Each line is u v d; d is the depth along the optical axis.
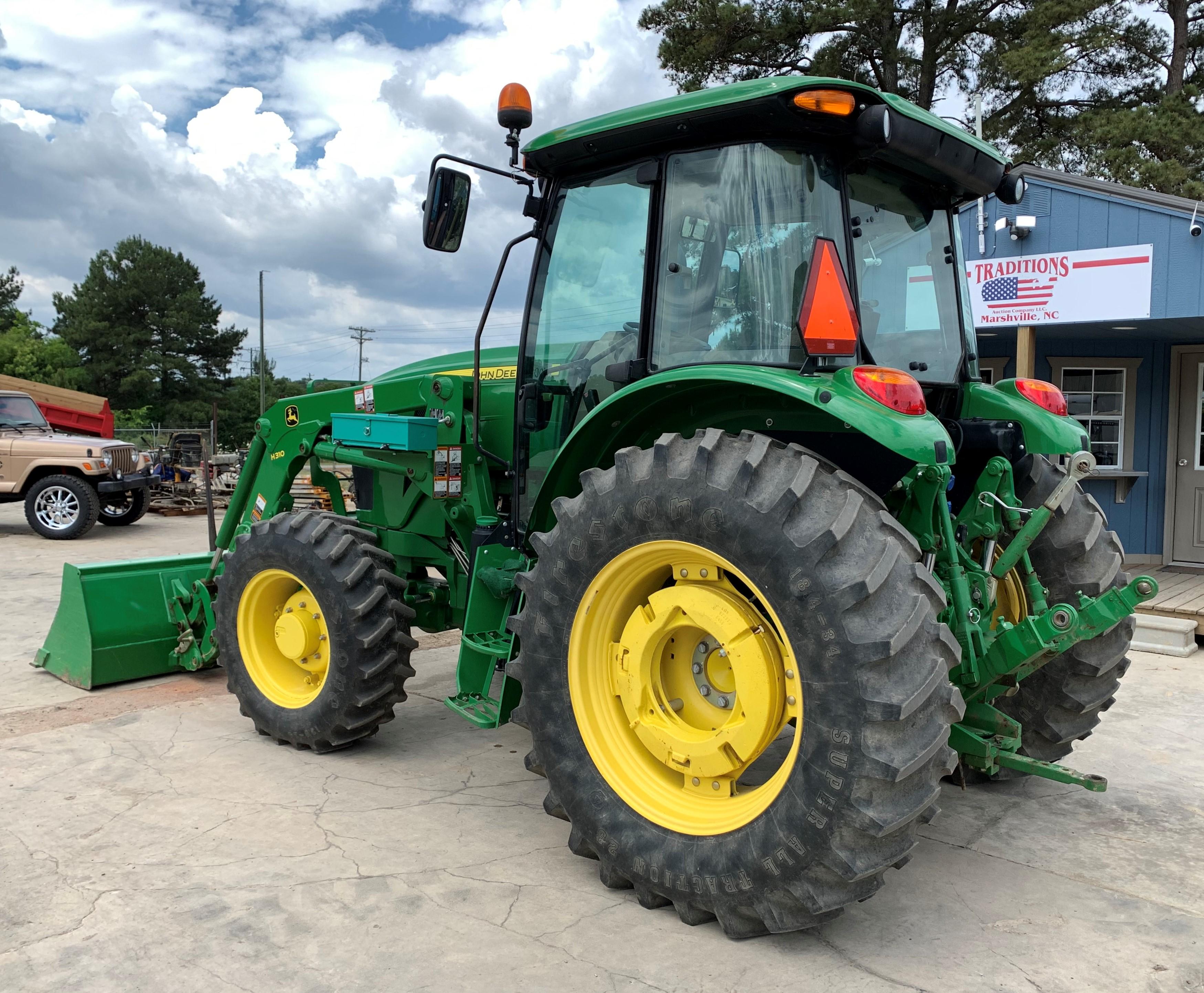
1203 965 2.52
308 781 3.77
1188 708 5.02
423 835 3.27
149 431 30.56
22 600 7.68
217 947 2.52
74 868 2.96
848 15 18.28
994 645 2.84
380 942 2.55
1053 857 3.21
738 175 2.97
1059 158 20.41
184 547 11.07
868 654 2.31
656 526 2.72
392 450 4.13
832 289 2.62
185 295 56.75
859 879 2.38
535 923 2.68
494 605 3.72
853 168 3.06
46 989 2.32
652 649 2.87
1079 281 7.22
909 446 2.42
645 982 2.39
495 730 4.54
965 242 7.75
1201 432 8.59
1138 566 8.67
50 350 50.91
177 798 3.56
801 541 2.42
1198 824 3.51
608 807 2.85
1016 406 3.49
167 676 5.35
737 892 2.54
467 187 3.57
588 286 3.48
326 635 4.09
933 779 2.39
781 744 3.79
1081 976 2.46
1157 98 20.88
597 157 3.35
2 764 3.90
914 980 2.42
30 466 11.92
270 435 4.98
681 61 19.39
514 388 4.08
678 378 2.75
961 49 20.28
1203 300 6.75
